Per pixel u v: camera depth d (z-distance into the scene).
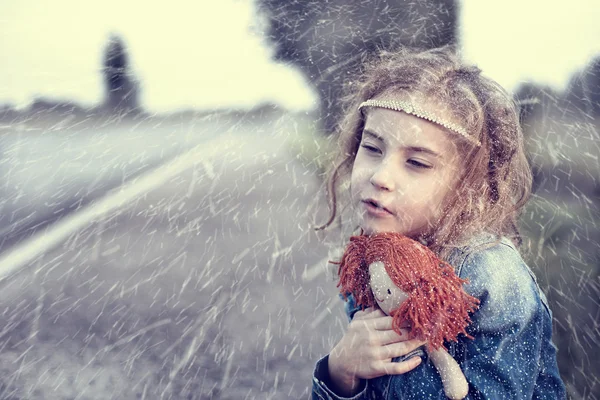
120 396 3.48
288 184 8.02
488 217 1.78
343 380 1.73
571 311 3.12
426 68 1.79
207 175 8.91
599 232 3.37
